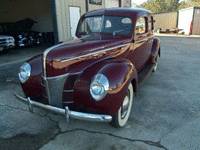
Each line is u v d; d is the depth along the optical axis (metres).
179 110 3.09
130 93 2.64
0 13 11.56
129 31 3.14
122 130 2.54
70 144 2.26
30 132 2.50
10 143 2.27
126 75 2.20
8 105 3.28
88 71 2.21
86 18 3.52
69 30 8.80
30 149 2.17
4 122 2.73
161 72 5.41
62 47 2.30
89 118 1.97
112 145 2.24
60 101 2.30
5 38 8.12
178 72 5.41
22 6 12.66
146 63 4.40
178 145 2.23
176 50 9.49
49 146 2.22
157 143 2.27
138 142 2.29
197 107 3.20
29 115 2.95
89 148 2.19
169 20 23.75
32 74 2.52
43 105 2.19
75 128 2.60
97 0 10.83
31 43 10.67
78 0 9.18
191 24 20.00
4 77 4.86
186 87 4.16
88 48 2.41
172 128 2.58
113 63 2.28
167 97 3.61
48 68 2.12
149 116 2.90
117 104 2.09
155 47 4.70
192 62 6.70
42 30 13.31
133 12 3.25
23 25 11.38
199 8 19.64
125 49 2.95
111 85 1.97
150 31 4.12
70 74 2.25
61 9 8.09
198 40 14.41
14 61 6.83
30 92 2.61
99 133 2.48
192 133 2.46
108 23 3.28
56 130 2.55
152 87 4.15
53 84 2.18
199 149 2.15
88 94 2.08
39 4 12.70
